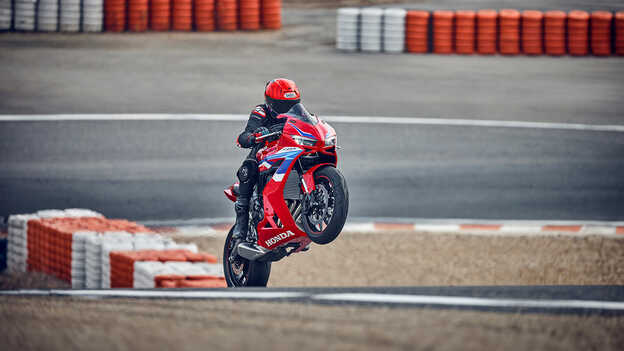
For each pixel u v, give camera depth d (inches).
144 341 595.8
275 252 1182.3
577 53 4913.9
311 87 4111.7
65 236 1902.1
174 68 4419.3
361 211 2474.2
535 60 4803.2
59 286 1877.5
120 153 3004.4
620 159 3093.0
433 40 4926.2
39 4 5054.1
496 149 3179.1
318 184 1124.5
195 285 1533.0
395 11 4945.9
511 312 721.6
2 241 2145.7
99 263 1823.3
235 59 4677.7
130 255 1723.7
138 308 781.3
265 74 4357.8
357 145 3176.7
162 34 5191.9
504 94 4050.2
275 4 5492.1
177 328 647.8
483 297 809.5
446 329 633.0
